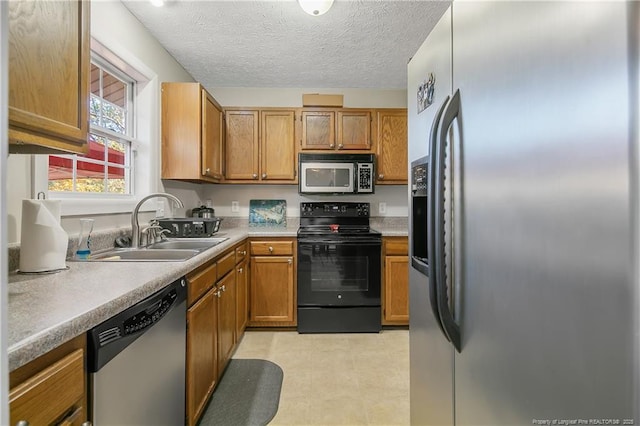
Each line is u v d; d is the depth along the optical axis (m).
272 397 1.90
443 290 0.89
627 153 0.43
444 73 1.01
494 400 0.73
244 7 2.07
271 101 3.50
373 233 2.93
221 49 2.61
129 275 1.17
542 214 0.57
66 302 0.86
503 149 0.68
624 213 0.43
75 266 1.33
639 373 0.42
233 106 3.28
